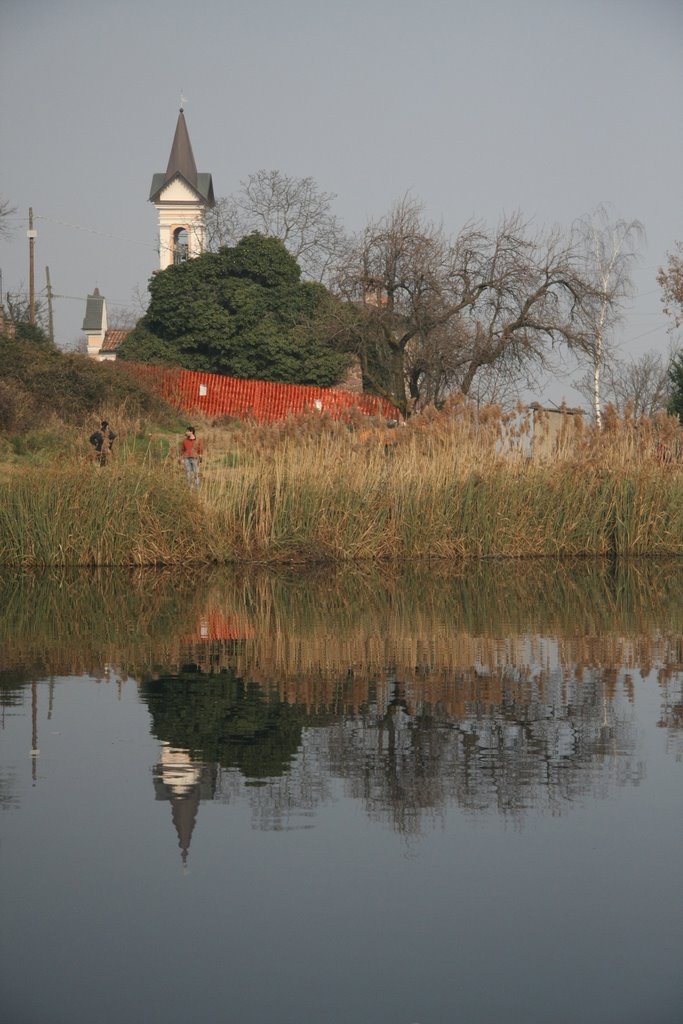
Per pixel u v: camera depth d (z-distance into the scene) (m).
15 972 5.21
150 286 71.38
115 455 27.70
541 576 23.91
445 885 6.14
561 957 5.35
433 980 5.12
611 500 28.52
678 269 56.81
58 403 48.12
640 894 6.02
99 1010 4.87
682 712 10.24
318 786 7.93
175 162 95.00
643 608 18.33
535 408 28.52
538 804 7.49
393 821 7.13
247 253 70.38
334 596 20.22
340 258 60.97
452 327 59.34
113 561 25.42
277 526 26.39
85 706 10.59
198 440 29.95
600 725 9.73
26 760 8.62
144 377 60.41
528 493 27.75
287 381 69.12
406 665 12.90
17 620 16.73
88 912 5.84
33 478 25.62
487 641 14.74
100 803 7.55
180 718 10.06
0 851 6.65
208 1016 4.82
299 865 6.43
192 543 25.89
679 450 29.28
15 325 78.25
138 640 14.84
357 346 61.03
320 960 5.32
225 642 14.70
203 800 7.59
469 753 8.80
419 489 27.22
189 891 6.07
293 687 11.54
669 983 5.09
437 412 28.69
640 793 7.70
